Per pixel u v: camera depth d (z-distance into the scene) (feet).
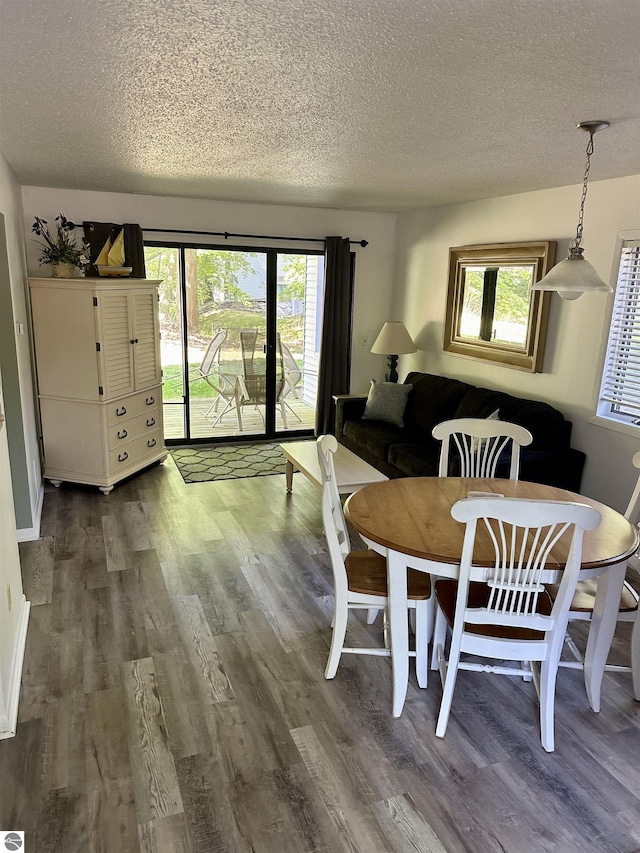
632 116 8.14
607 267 13.11
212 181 14.93
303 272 20.83
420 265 20.27
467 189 15.07
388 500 9.00
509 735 7.74
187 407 20.42
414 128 9.07
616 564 7.54
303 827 6.31
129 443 16.40
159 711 7.95
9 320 11.96
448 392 17.21
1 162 11.62
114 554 12.43
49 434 15.67
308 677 8.76
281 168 12.87
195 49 5.98
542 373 15.10
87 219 17.48
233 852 6.01
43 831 6.19
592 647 8.02
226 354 20.47
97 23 5.35
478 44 5.74
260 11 5.04
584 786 6.95
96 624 9.91
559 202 14.33
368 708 8.16
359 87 7.13
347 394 21.86
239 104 7.97
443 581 8.82
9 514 9.10
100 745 7.34
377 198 17.35
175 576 11.59
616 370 13.16
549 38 5.55
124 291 15.42
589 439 13.80
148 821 6.33
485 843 6.17
